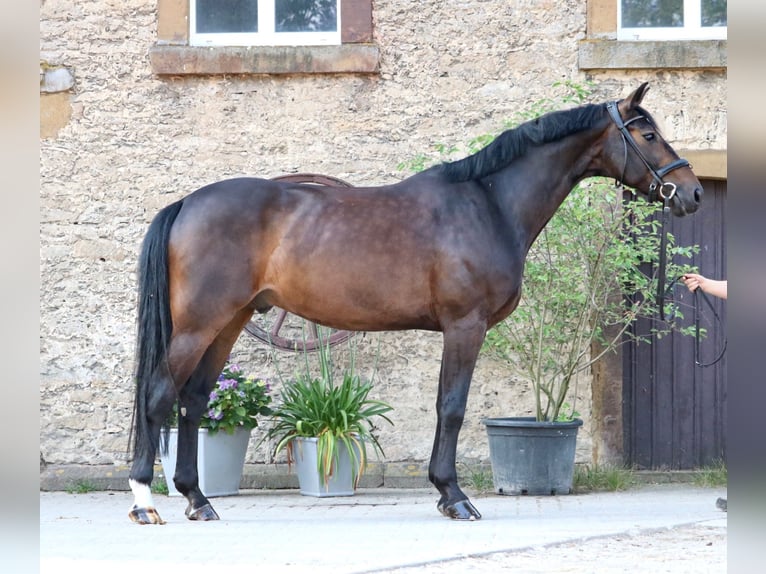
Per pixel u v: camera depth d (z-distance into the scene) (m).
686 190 5.99
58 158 8.48
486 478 7.93
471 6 8.45
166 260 5.84
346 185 8.34
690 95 8.36
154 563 4.48
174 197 8.48
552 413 8.00
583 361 8.27
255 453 8.27
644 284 7.56
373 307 5.93
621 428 8.27
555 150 6.09
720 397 8.57
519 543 4.96
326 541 5.14
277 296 6.00
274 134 8.48
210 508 6.11
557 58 8.41
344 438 7.50
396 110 8.45
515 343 7.64
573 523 5.77
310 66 8.38
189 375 5.82
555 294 7.39
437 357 8.30
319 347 7.97
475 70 8.45
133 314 8.41
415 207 5.97
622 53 8.28
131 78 8.51
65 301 8.42
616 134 6.07
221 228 5.84
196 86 8.51
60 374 8.39
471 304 5.85
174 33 8.48
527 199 6.05
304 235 5.91
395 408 8.26
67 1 8.51
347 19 8.42
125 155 8.48
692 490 7.77
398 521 5.97
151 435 5.82
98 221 8.46
